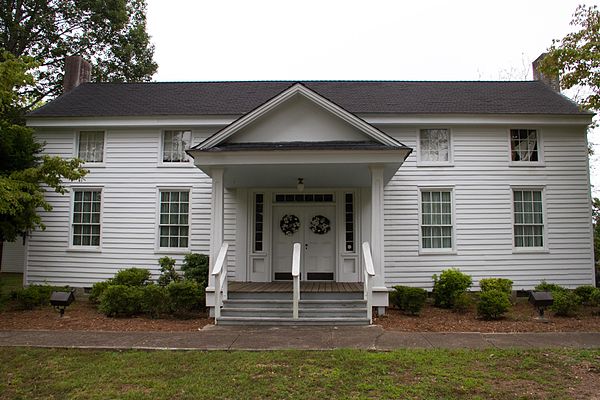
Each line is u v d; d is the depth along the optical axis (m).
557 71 11.98
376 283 9.48
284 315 9.11
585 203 12.81
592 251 12.67
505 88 15.00
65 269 13.06
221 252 9.48
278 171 10.34
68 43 22.11
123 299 9.61
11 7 20.31
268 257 12.51
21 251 22.48
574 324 8.83
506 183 12.83
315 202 12.74
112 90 15.23
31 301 10.63
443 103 13.46
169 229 13.09
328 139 10.27
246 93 14.80
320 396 4.84
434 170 12.83
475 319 9.38
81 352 6.57
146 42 24.80
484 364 5.89
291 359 6.14
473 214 12.73
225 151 9.40
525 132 13.12
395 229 12.68
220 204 9.65
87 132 13.54
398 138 12.93
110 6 22.23
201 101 14.03
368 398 4.75
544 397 4.78
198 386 5.14
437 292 11.09
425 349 6.67
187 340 7.34
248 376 5.47
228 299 9.79
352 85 15.57
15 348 6.77
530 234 12.83
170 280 11.60
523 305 11.53
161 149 13.24
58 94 22.86
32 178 10.45
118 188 13.15
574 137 13.00
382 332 7.96
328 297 9.80
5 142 11.41
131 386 5.20
